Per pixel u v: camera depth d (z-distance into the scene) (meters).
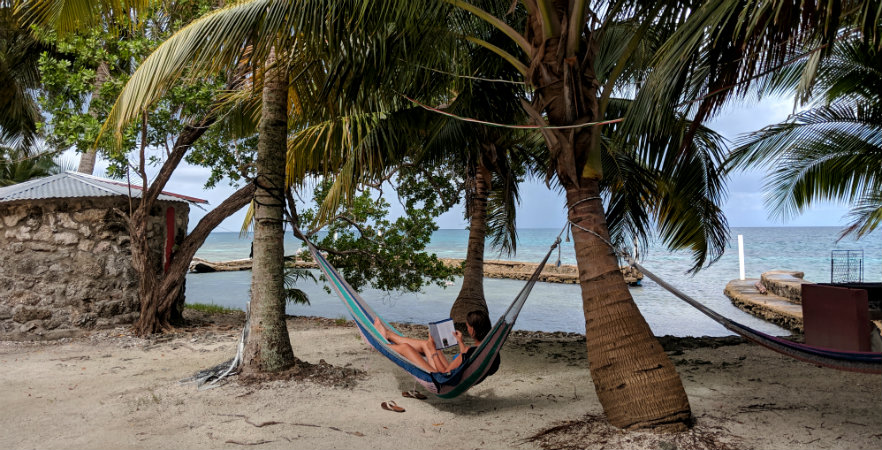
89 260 8.85
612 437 3.90
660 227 9.43
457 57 6.33
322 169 8.98
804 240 90.81
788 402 4.66
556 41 4.46
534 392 5.36
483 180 11.84
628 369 4.07
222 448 3.82
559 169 4.53
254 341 5.80
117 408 4.76
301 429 4.22
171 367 6.48
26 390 5.41
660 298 21.22
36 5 5.91
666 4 4.54
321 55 5.34
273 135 5.95
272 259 5.89
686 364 6.36
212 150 9.99
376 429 4.24
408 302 19.72
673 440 3.77
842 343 6.66
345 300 5.62
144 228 8.83
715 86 4.18
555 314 16.77
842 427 4.00
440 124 7.84
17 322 8.45
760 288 21.12
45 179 9.58
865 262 42.09
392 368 6.44
